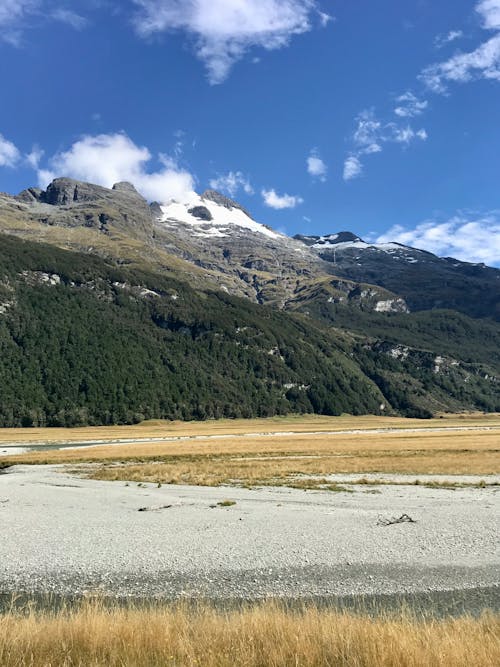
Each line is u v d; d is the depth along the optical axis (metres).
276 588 16.84
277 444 97.62
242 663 9.16
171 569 19.00
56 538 24.14
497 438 104.69
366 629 10.24
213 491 39.94
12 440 132.75
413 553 20.38
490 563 18.81
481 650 9.17
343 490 38.88
